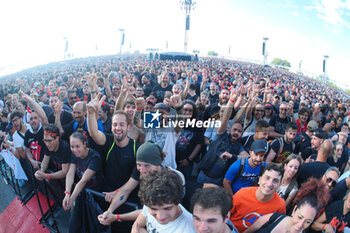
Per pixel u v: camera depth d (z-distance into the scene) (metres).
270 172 2.12
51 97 5.00
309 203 1.73
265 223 2.02
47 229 3.49
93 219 2.54
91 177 2.78
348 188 2.50
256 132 3.45
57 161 3.16
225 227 1.70
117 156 2.77
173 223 1.68
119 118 2.65
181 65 20.38
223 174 3.25
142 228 2.00
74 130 3.84
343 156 3.74
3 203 4.27
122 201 2.47
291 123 3.52
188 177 3.87
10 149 4.03
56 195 3.38
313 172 2.93
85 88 7.01
